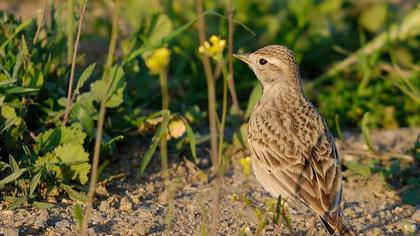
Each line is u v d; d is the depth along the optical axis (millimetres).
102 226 11812
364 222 12539
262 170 12023
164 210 12477
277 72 12734
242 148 14438
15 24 13938
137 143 14203
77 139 12672
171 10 17219
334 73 17359
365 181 13812
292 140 11781
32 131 13211
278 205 10688
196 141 14195
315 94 17297
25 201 12078
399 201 13266
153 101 15695
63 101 13164
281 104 12438
